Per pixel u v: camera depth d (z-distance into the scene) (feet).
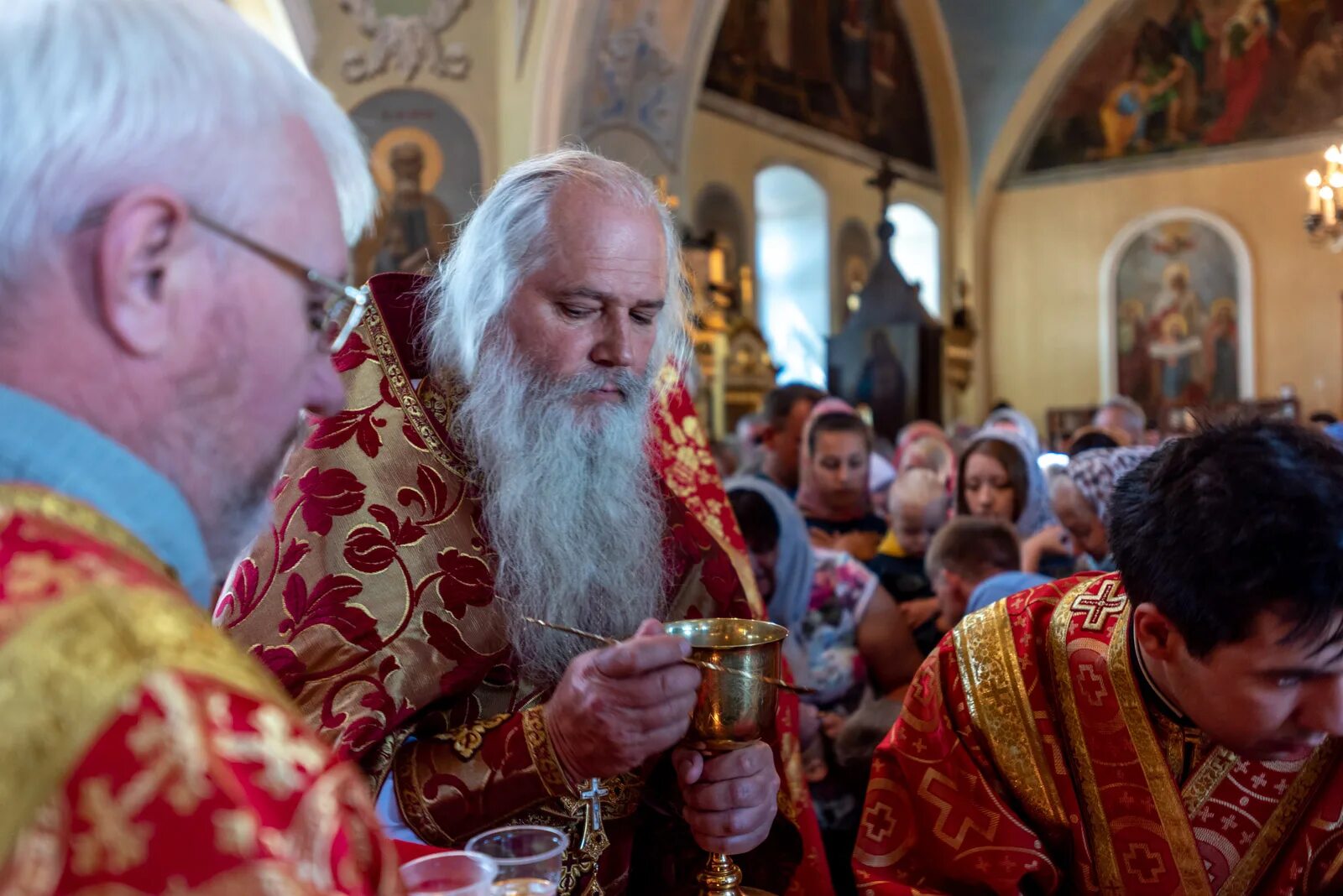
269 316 1.94
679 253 4.97
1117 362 53.52
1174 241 52.16
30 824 1.35
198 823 1.37
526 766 3.68
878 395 41.88
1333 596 2.74
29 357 1.73
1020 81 53.52
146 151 1.77
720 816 3.59
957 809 3.78
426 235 30.27
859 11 48.06
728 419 35.35
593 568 4.29
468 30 30.25
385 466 4.36
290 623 4.08
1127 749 3.55
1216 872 3.50
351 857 1.51
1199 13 50.78
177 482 1.90
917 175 52.70
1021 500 10.02
